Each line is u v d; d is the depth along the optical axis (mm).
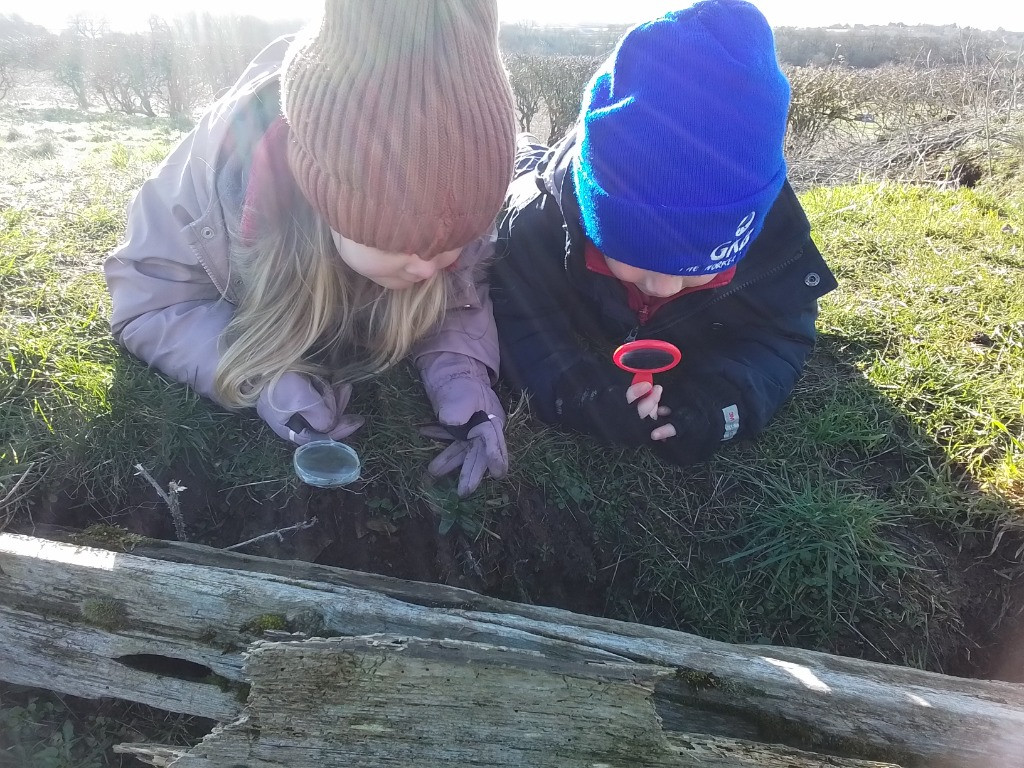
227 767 430
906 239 1309
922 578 728
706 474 794
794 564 725
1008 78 2719
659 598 734
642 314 796
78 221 1035
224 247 677
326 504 667
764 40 614
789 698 490
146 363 723
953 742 481
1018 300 1082
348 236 543
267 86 635
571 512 741
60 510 614
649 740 444
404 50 479
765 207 621
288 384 664
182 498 646
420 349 753
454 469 710
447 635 487
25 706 541
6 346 710
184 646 487
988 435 834
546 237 779
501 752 438
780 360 795
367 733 434
